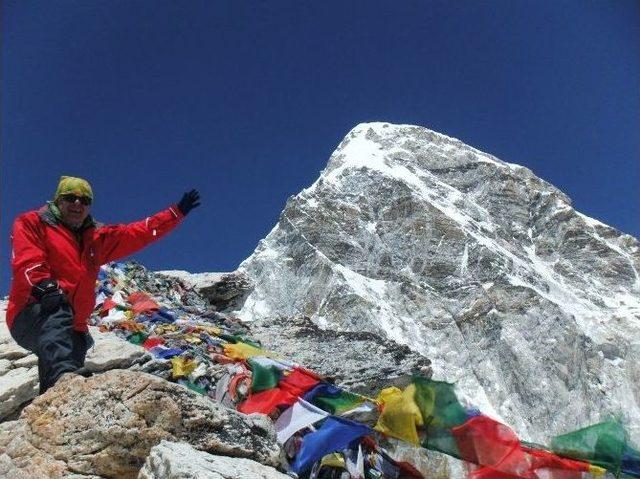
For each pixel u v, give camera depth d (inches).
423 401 303.6
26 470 229.9
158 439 225.6
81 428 232.4
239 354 426.9
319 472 290.5
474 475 290.2
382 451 309.7
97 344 355.3
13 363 346.6
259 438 239.9
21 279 267.4
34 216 281.4
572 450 285.3
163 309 516.7
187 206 304.8
